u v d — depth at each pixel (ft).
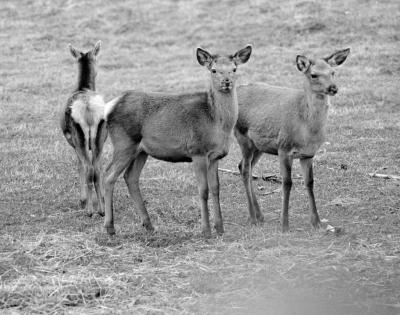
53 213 72.64
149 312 47.52
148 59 152.97
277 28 162.61
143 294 50.70
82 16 181.68
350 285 50.67
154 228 66.18
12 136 104.83
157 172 87.04
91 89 80.89
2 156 93.56
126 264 56.49
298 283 51.13
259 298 49.14
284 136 64.34
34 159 91.97
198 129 62.49
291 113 63.87
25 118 115.14
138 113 63.82
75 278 52.95
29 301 49.29
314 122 62.59
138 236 63.41
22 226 67.72
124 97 64.90
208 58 63.82
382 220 66.74
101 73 144.36
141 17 178.60
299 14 167.94
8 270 54.90
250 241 60.85
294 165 88.94
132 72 144.05
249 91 69.36
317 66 62.18
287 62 143.13
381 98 118.83
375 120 106.83
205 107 62.75
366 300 48.44
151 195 78.23
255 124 67.00
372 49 145.79
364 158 89.45
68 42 165.99
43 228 66.80
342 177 81.76
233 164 90.07
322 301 48.44
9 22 179.73
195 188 80.59
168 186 81.25
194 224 67.97
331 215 69.26
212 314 47.11
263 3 177.78
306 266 53.93
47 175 85.20
